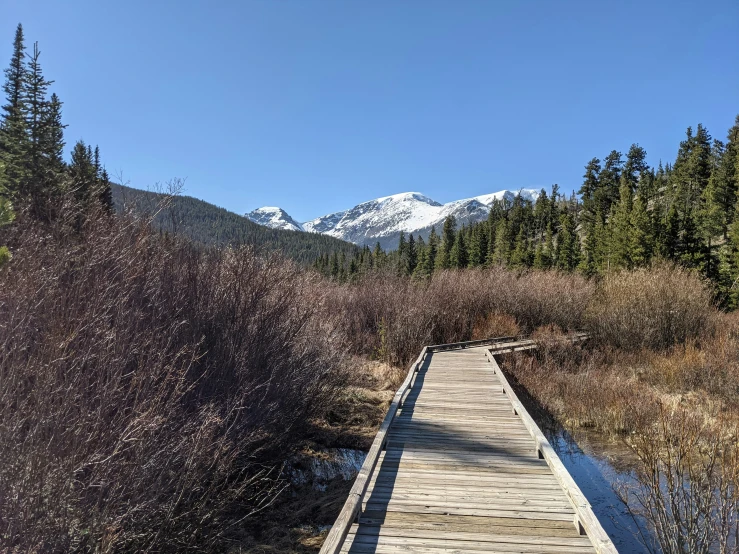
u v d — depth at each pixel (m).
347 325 15.50
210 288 6.61
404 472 5.70
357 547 3.99
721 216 45.09
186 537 4.53
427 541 4.09
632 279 17.67
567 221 53.84
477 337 18.08
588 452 8.70
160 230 6.25
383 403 11.16
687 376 11.92
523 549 3.95
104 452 3.65
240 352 6.22
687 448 6.08
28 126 18.23
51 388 3.57
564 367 14.80
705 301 16.80
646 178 70.50
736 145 49.69
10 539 3.02
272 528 5.86
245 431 5.89
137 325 4.75
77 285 4.50
